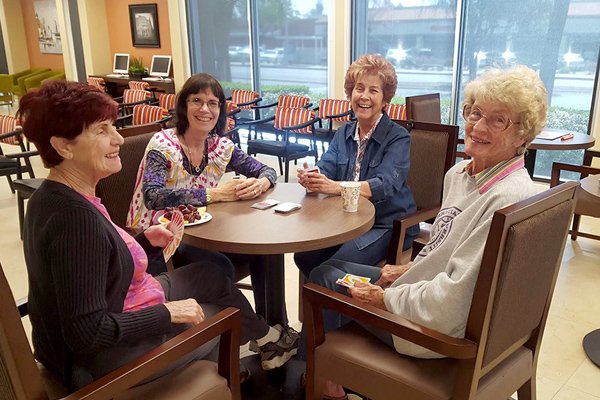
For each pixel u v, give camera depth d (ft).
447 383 4.14
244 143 22.62
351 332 4.93
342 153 7.51
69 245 3.54
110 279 3.90
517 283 3.82
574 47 14.62
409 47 17.84
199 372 4.26
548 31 14.96
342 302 4.42
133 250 4.40
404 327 4.06
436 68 17.43
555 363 6.95
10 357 3.06
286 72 21.71
